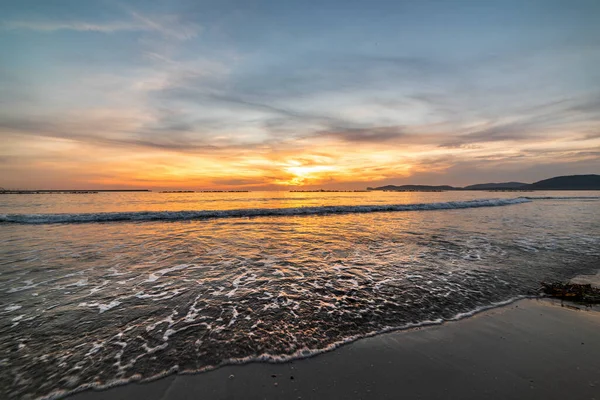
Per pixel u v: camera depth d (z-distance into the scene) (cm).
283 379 362
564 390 342
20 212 2542
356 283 707
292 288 671
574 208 3328
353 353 420
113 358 394
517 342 452
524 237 1323
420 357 412
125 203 3994
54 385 342
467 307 577
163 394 334
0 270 784
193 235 1371
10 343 423
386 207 2989
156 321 501
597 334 479
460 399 329
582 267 855
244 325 491
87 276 739
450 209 3131
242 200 4947
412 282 716
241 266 849
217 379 360
